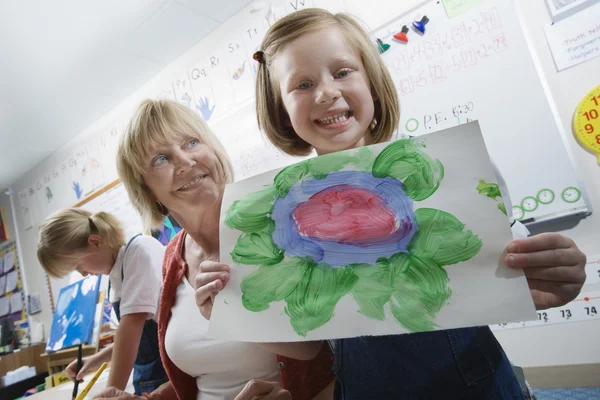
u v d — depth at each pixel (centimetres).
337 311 43
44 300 301
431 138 46
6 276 338
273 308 46
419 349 48
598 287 112
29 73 197
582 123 115
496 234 40
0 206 347
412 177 46
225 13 186
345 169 50
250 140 184
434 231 43
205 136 72
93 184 264
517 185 122
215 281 49
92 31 178
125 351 84
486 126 127
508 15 124
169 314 73
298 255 48
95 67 205
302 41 54
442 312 39
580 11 115
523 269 39
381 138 62
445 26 134
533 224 120
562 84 118
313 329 43
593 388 110
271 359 62
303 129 54
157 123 66
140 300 87
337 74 53
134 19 176
